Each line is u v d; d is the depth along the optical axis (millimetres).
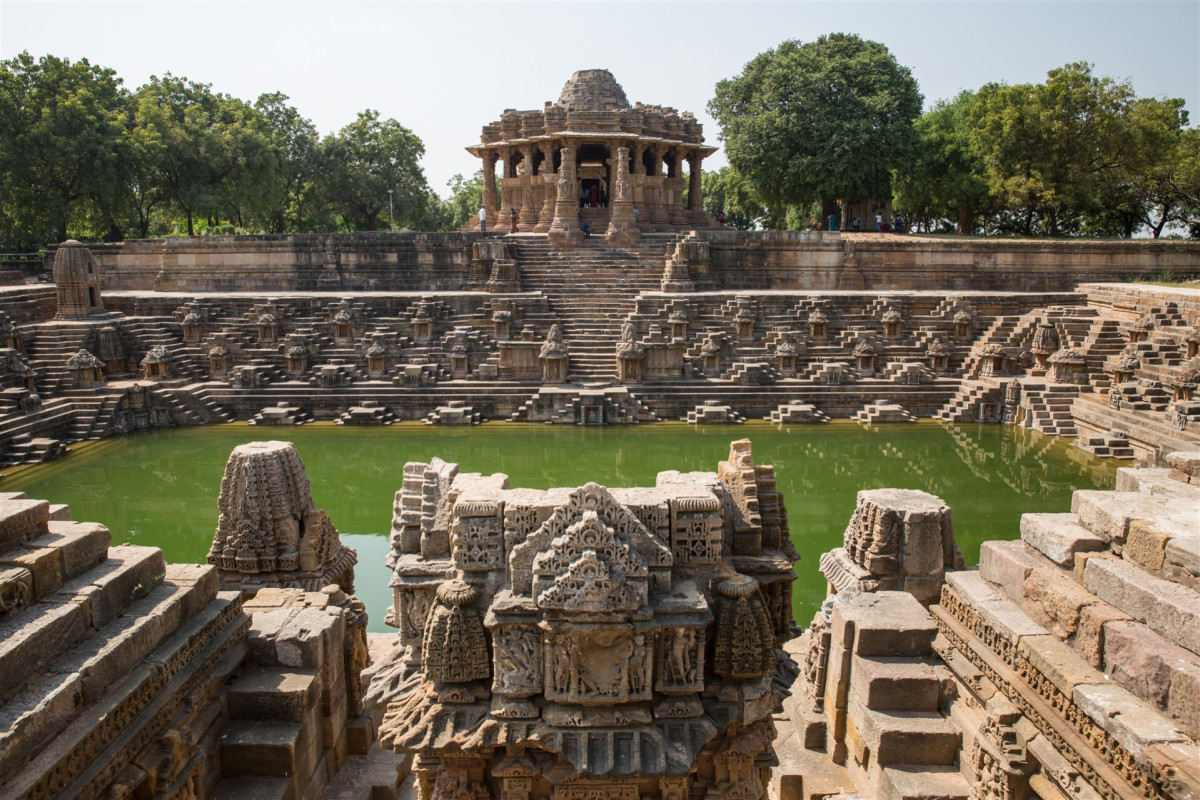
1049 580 7078
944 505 9875
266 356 32219
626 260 39000
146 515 20703
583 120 42625
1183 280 37875
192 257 41406
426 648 6586
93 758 6109
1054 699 6512
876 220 53438
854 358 31688
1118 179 47406
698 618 6340
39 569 6594
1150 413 24438
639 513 6602
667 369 31156
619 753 6320
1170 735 5441
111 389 28531
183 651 7344
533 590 6254
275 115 62312
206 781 7562
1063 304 33719
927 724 8016
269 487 11164
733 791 6770
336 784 8852
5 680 5730
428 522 7258
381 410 29734
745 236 39281
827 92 46344
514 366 31281
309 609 9258
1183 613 5738
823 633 9617
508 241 39531
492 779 6758
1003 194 47312
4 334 28750
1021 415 28734
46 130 41844
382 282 40344
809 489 22344
